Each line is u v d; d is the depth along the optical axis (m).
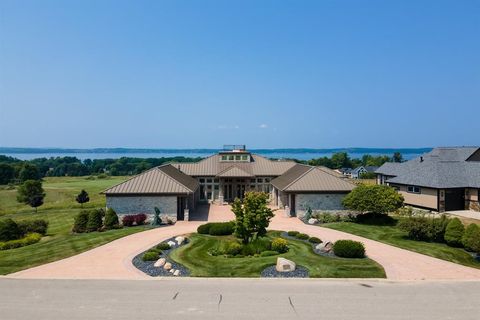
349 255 21.97
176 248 24.84
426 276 19.00
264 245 23.64
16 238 29.73
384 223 33.34
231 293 16.50
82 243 26.55
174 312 14.47
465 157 48.59
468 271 19.97
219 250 23.86
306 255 22.50
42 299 15.92
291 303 15.32
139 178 36.97
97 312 14.52
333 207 36.84
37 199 53.00
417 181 41.81
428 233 26.33
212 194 48.09
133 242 26.66
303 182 37.50
